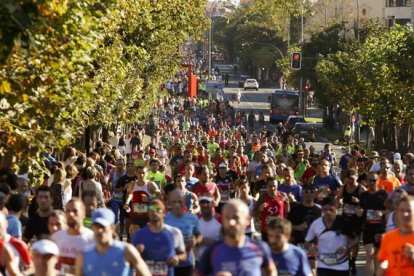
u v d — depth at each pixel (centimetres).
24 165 3186
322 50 16338
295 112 18225
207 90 19412
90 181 3472
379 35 15175
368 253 3197
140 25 6969
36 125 3136
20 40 2120
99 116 5922
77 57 2906
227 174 4031
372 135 11806
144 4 6131
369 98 10194
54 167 3766
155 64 9169
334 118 17312
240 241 1770
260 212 3206
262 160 4756
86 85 3391
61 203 3281
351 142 13525
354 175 3372
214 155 6025
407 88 8762
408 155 4588
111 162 5478
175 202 2544
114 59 4938
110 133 7481
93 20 3000
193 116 15662
